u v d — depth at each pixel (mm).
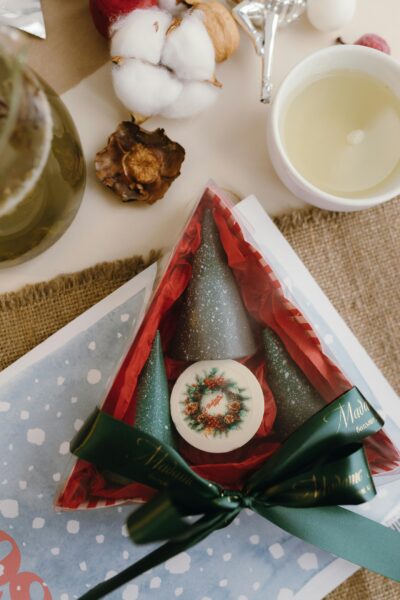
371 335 464
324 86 428
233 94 457
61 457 439
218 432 369
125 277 446
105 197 448
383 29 463
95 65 446
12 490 435
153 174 428
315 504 356
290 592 442
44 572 432
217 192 392
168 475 343
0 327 439
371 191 434
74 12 442
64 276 441
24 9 435
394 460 374
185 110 436
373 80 425
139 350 368
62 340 441
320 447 349
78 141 388
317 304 451
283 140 431
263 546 444
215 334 365
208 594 438
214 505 350
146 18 411
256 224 445
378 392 453
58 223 396
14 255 393
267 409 375
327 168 436
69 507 375
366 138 437
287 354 372
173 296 374
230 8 451
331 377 370
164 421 368
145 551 440
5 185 332
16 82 320
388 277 465
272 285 375
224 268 374
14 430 437
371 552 385
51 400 440
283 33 459
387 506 446
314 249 459
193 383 373
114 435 337
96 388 443
